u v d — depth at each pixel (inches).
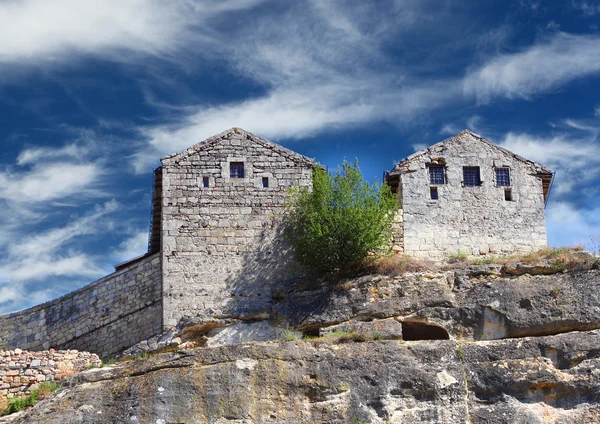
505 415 1508.4
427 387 1521.9
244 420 1482.5
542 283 1679.4
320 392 1509.6
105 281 1808.6
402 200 1849.2
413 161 1876.2
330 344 1567.4
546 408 1519.4
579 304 1644.9
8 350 1753.2
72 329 1795.0
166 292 1750.7
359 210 1732.3
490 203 1867.6
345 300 1702.8
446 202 1857.8
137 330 1768.0
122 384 1521.9
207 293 1759.4
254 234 1800.0
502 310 1654.8
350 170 1790.1
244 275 1776.6
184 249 1779.0
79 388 1523.1
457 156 1888.5
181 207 1801.2
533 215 1871.3
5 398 1594.5
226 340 1712.6
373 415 1493.6
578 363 1558.8
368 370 1529.3
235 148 1841.8
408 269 1728.6
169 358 1550.2
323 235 1718.8
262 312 1732.3
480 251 1839.3
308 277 1764.3
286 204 1817.2
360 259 1745.8
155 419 1481.3
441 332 1691.7
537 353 1568.7
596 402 1519.4
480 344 1582.2
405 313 1679.4
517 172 1893.5
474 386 1536.7
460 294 1691.7
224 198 1813.5
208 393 1498.5
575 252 1736.0
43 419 1481.3
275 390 1508.4
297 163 1841.8
